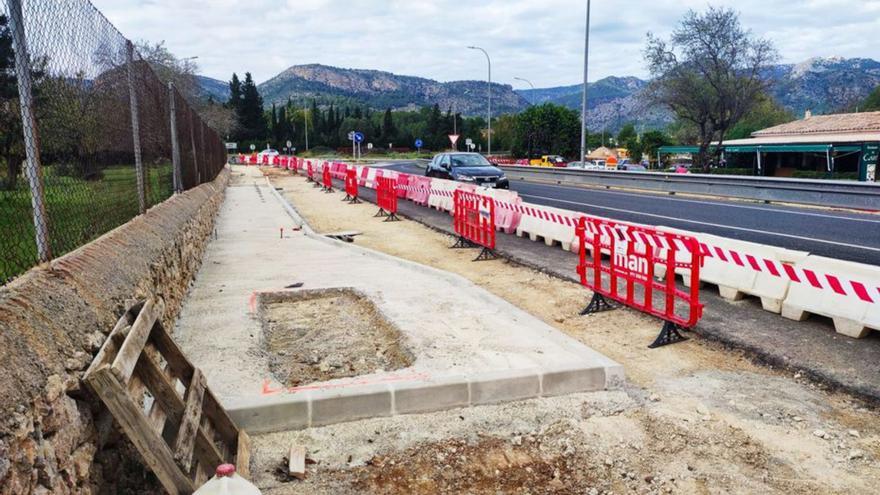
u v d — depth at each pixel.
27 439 2.38
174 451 3.08
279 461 4.03
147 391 3.94
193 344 5.97
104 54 5.54
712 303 7.71
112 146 5.83
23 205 3.83
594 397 5.04
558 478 3.88
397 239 13.91
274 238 13.35
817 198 17.67
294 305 8.01
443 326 6.56
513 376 4.95
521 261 10.80
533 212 13.12
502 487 3.78
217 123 67.88
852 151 35.03
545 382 5.03
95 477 3.09
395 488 3.75
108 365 2.99
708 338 6.50
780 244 11.23
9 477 2.21
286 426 4.45
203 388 3.90
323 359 6.00
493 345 5.87
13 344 2.62
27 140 3.49
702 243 8.30
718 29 38.16
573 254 11.34
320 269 9.86
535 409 4.80
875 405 4.84
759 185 19.59
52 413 2.62
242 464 3.77
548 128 77.25
